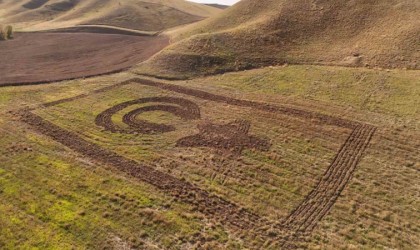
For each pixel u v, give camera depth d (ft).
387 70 124.06
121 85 124.47
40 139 85.10
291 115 98.73
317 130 90.12
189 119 97.50
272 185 68.85
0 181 68.23
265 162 76.43
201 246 53.52
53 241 53.78
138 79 130.41
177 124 94.48
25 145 81.87
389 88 111.04
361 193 66.18
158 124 94.32
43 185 67.15
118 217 59.16
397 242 54.75
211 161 76.43
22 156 77.20
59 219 58.39
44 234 55.16
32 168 72.69
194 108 104.88
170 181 69.31
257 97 111.75
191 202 63.41
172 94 115.85
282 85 119.96
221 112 101.86
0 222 57.47
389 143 82.94
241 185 68.54
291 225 58.29
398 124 90.89
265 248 53.42
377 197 65.00
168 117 98.78
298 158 77.97
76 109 103.55
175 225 57.67
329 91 112.68
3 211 60.03
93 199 63.41
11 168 72.69
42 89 120.78
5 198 63.41
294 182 69.62
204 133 89.25
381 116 95.76
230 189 67.36
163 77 131.75
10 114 99.25
